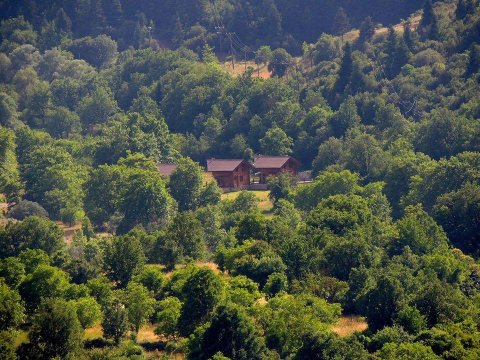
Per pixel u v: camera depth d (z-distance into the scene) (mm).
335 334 180625
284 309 188125
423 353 167500
